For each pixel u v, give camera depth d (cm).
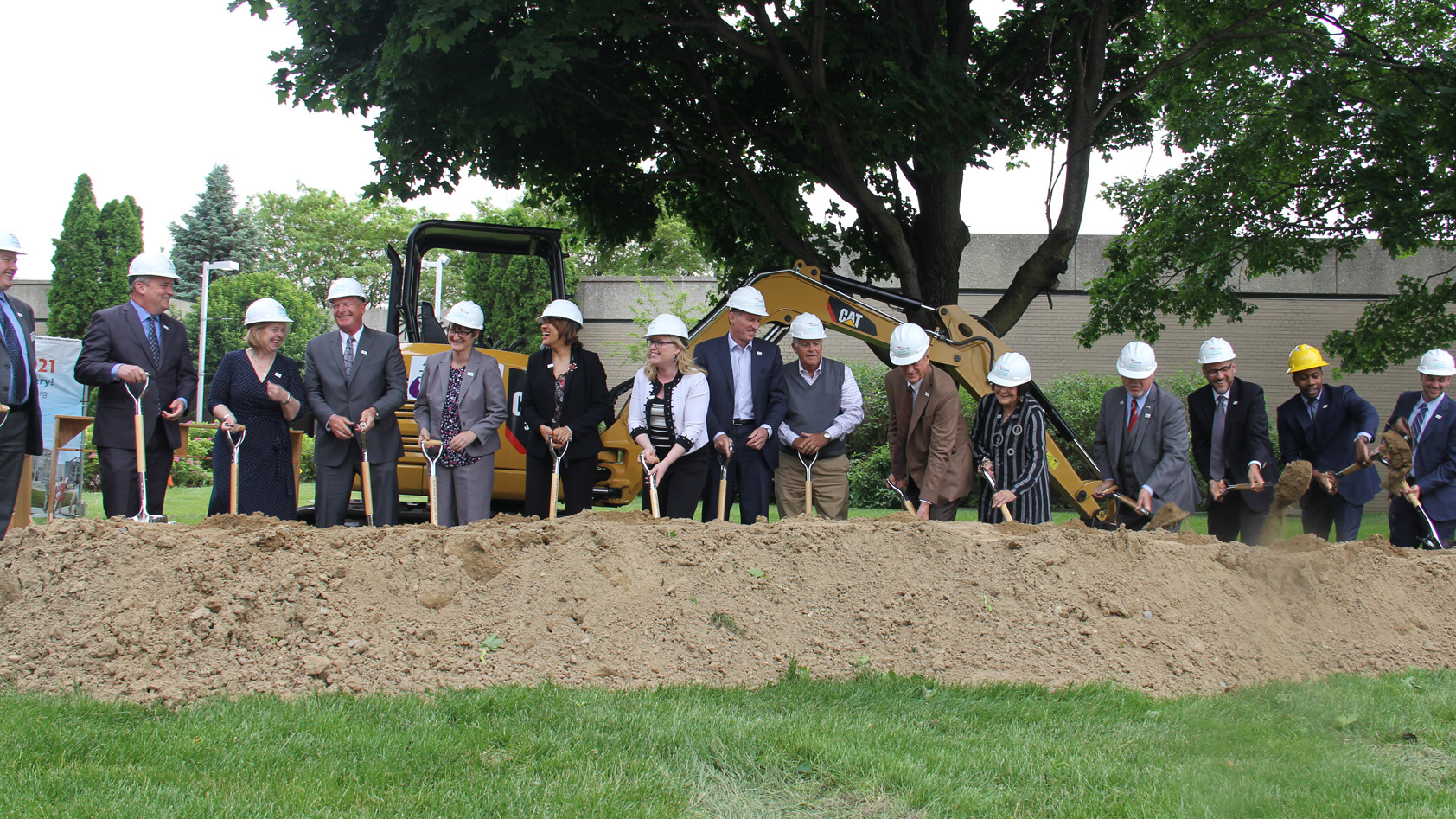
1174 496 618
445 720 362
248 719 355
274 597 426
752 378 643
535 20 779
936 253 1057
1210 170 1295
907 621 461
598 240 1174
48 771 304
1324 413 684
